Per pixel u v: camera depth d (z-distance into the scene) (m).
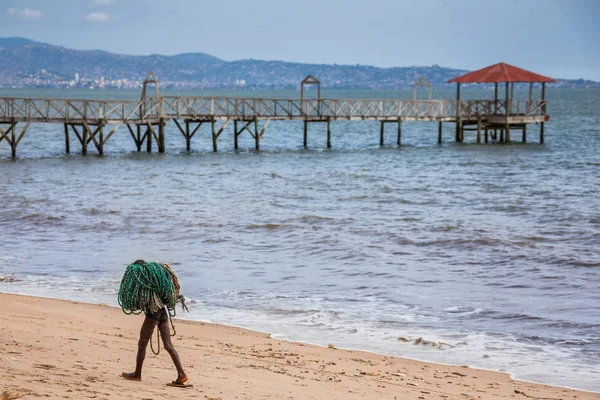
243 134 81.25
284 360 11.02
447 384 10.30
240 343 12.15
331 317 14.56
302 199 31.84
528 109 60.88
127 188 34.62
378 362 11.47
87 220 25.89
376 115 56.97
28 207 28.53
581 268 19.17
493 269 19.11
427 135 77.88
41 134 75.50
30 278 17.56
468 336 13.37
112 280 17.39
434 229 24.47
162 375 9.13
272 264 19.59
